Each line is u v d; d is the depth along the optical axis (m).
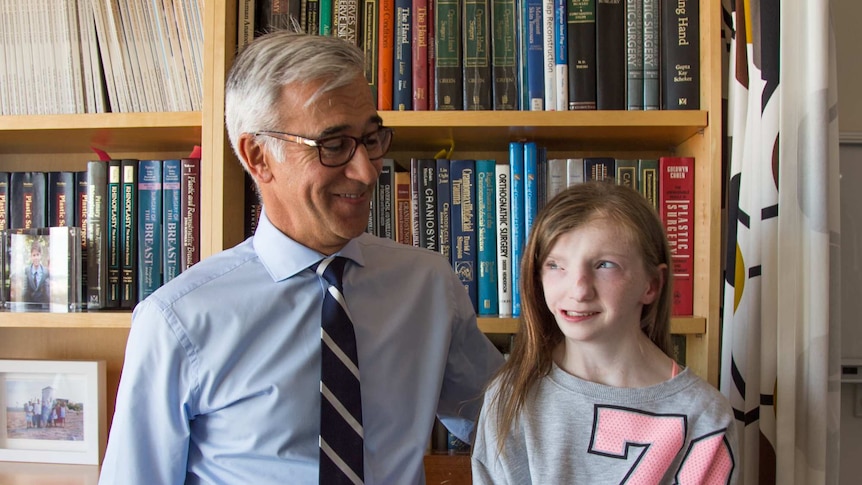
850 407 1.40
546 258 0.85
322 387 0.86
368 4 1.18
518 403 0.88
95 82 1.21
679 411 0.81
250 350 0.89
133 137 1.28
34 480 1.29
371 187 0.86
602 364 0.86
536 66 1.15
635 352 0.86
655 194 1.16
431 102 1.17
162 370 0.86
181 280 0.91
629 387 0.84
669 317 0.91
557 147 1.34
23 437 1.40
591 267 0.81
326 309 0.90
